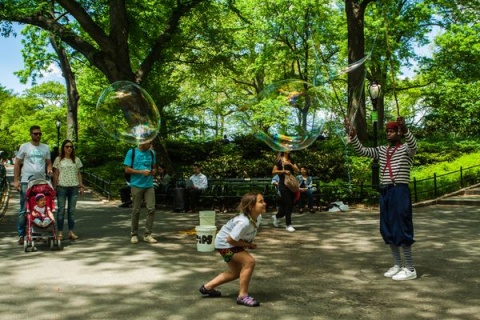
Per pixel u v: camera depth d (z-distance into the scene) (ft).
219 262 21.85
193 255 23.41
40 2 53.62
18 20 53.26
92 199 55.88
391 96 100.63
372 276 19.29
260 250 24.64
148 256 23.20
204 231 24.27
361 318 14.30
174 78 76.07
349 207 44.47
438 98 89.04
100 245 26.16
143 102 29.04
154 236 29.22
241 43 91.15
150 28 62.49
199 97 112.88
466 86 82.69
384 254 23.58
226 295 16.69
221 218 38.11
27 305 15.64
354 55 70.03
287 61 97.60
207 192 44.29
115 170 74.23
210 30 64.75
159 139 57.00
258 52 99.60
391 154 19.02
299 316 14.49
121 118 28.66
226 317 14.42
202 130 80.38
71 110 100.07
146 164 26.89
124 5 55.16
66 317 14.49
